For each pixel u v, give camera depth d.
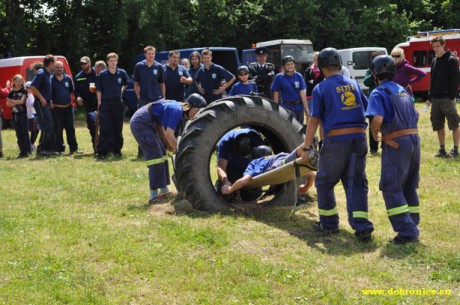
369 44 31.94
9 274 4.95
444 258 5.07
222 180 7.15
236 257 5.24
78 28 26.56
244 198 7.68
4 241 5.84
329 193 5.93
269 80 12.05
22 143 12.69
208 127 6.92
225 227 6.21
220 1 28.47
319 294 4.41
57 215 6.93
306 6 29.28
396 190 5.50
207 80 11.84
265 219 6.68
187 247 5.56
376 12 31.42
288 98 10.26
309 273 4.84
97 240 5.81
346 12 31.31
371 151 10.85
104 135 11.83
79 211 7.16
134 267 5.04
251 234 5.96
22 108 12.59
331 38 30.55
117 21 26.00
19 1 26.41
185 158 6.91
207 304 4.32
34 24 27.23
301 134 7.35
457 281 4.64
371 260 5.13
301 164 6.18
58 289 4.61
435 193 7.59
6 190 8.56
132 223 6.50
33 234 6.10
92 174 9.80
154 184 7.55
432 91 10.09
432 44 9.95
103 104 11.78
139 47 27.95
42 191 8.45
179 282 4.70
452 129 10.09
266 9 29.83
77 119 23.27
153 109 7.46
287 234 5.98
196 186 6.91
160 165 7.54
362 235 5.65
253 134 7.59
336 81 5.76
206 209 6.95
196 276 4.83
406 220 5.48
